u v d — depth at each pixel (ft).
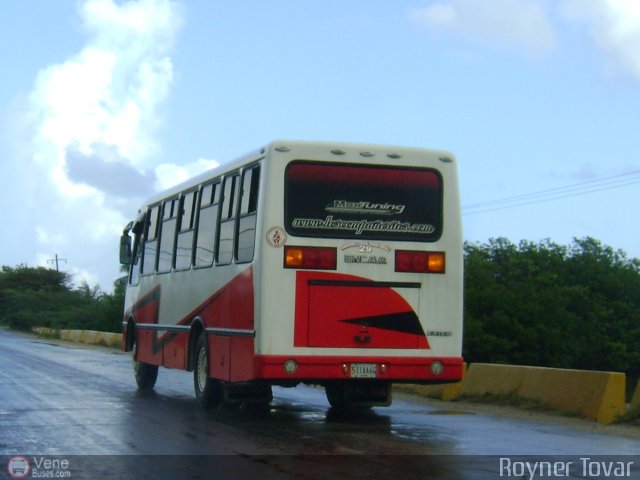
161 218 57.06
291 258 40.14
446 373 41.60
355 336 40.57
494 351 124.77
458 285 42.24
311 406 50.42
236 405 49.39
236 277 43.06
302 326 40.01
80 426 40.60
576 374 46.80
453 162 42.70
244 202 43.06
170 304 53.57
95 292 290.35
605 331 161.68
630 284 175.22
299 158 40.83
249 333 40.78
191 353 49.73
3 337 194.49
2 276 339.98
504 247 163.63
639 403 44.01
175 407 48.70
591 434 39.68
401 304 41.29
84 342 156.97
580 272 175.63
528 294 134.92
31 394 54.85
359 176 41.42
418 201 42.09
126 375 71.72
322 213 40.73
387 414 46.78
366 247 41.09
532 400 49.67
